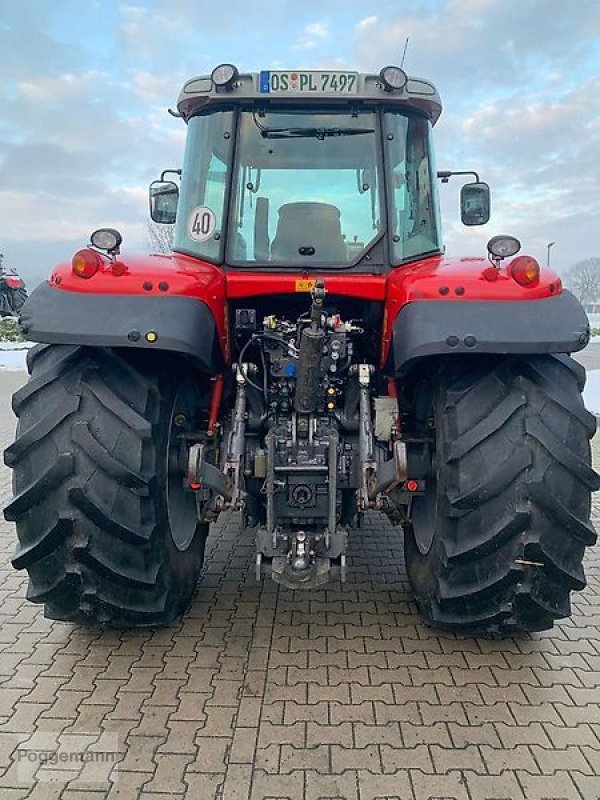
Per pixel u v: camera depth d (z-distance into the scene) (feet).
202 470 9.09
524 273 8.86
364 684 9.25
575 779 7.53
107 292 9.03
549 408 8.87
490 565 8.98
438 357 9.61
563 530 8.79
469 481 8.81
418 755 7.87
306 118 11.36
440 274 9.34
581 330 8.63
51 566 9.17
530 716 8.61
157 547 9.53
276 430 10.34
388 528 15.60
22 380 46.11
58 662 9.84
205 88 11.23
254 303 11.62
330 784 7.41
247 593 12.07
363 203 11.28
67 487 8.79
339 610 11.41
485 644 10.34
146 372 9.48
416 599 10.88
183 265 10.04
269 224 11.28
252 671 9.55
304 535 9.65
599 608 11.64
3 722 8.48
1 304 86.22
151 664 9.75
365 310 11.50
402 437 10.04
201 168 11.50
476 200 14.66
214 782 7.45
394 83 10.87
